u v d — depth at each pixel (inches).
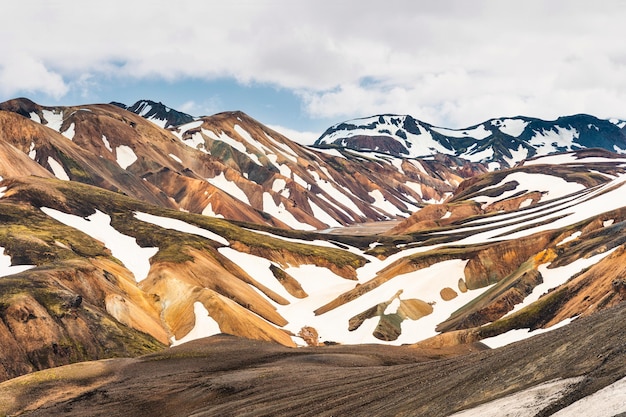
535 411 1014.4
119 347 3563.0
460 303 4889.3
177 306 4384.8
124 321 3946.9
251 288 5393.7
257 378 2469.2
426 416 1330.0
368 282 5378.9
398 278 5305.1
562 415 941.2
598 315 1525.6
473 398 1285.7
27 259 4478.3
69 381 2802.7
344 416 1621.6
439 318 4682.6
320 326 4781.0
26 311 3378.4
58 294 3644.2
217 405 2202.3
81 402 2554.1
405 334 4446.4
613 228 4825.3
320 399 1886.1
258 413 1908.2
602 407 894.4
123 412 2359.7
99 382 2822.3
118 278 4456.2
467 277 5191.9
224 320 4153.5
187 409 2278.5
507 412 1067.9
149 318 4195.4
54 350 3302.2
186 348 3395.7
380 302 4795.8
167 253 5255.9
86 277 4092.0
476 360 1717.5
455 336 3617.1
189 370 2903.5
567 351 1261.1
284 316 5177.2
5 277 3759.8
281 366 2792.8
